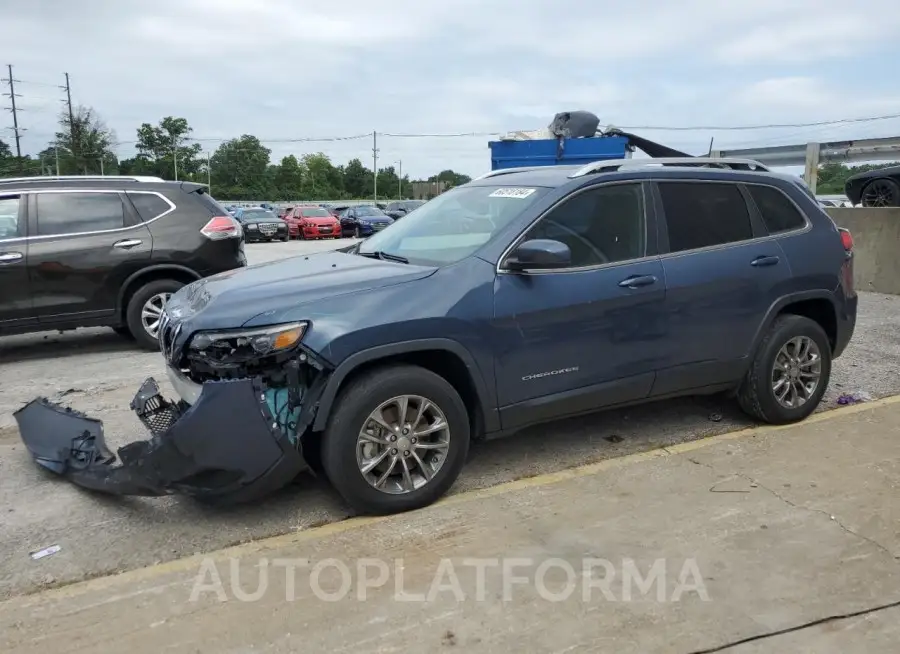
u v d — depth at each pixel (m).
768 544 3.51
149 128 98.19
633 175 4.54
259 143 102.12
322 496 4.07
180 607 3.05
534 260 3.88
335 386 3.59
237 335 3.60
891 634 2.85
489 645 2.80
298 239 35.81
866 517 3.77
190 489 3.51
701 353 4.66
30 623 2.96
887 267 10.84
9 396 6.13
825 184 19.47
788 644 2.80
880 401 5.64
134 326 7.73
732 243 4.79
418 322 3.73
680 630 2.88
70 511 3.94
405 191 111.50
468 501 3.99
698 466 4.43
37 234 7.29
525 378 4.08
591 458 4.62
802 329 5.01
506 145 14.36
